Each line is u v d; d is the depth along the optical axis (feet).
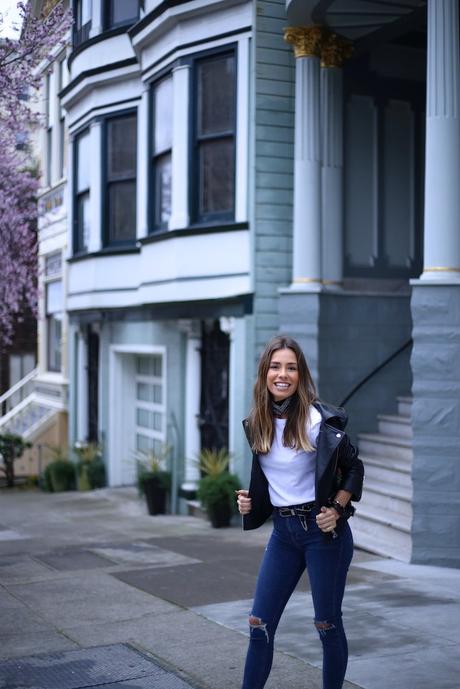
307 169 34.53
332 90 36.22
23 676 16.62
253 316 35.73
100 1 46.91
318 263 34.73
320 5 32.09
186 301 38.19
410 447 32.68
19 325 80.94
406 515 29.53
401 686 15.61
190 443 40.60
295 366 13.91
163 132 40.93
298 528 13.75
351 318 35.65
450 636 18.57
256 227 35.94
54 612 21.58
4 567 27.63
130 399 50.29
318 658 17.35
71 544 32.73
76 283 51.44
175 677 16.48
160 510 40.98
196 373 40.45
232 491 35.58
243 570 26.50
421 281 26.78
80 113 49.88
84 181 50.65
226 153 37.37
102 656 17.84
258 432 13.96
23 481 60.08
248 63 36.17
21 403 68.28
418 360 26.76
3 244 41.83
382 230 38.09
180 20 38.11
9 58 35.58
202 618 20.77
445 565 26.25
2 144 37.22
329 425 13.65
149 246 41.24
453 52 27.09
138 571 26.55
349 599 21.85
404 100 38.55
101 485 51.24
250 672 13.85
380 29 34.71
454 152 27.12
